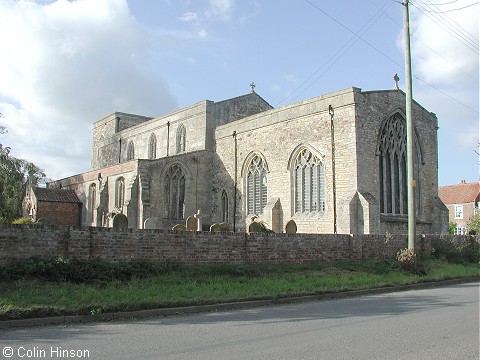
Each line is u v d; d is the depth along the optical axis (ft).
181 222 125.29
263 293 48.83
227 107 141.90
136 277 50.62
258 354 26.40
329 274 64.44
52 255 49.34
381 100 102.68
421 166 111.65
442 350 27.25
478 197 233.55
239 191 125.29
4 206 72.43
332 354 26.35
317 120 104.88
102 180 137.59
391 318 38.06
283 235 67.67
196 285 50.37
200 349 27.63
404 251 74.02
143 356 26.09
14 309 35.17
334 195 99.09
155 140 163.32
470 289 61.41
